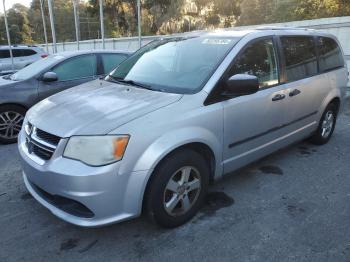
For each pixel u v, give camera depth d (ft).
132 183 9.05
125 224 10.73
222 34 12.92
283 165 15.17
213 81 10.87
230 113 11.16
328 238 10.07
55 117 10.04
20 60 47.75
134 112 9.56
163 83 11.60
